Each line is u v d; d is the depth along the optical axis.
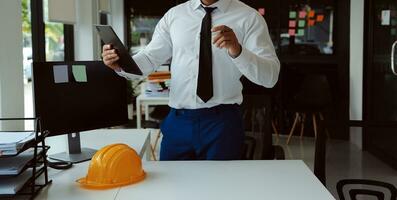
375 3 5.16
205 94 1.91
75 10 4.23
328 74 6.05
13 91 2.48
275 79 1.89
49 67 1.89
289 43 6.24
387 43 4.79
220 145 1.95
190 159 2.03
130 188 1.56
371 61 5.28
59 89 1.92
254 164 1.87
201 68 1.93
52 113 1.89
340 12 5.88
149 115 4.91
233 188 1.56
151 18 6.82
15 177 1.51
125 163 1.61
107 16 6.09
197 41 1.94
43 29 3.91
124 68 1.93
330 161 4.83
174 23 2.03
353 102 5.69
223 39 1.66
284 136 6.23
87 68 2.02
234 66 1.93
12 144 1.42
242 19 1.96
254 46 1.93
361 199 3.22
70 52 4.81
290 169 1.80
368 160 4.87
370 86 5.32
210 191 1.53
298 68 6.19
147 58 2.07
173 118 2.02
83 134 2.57
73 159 1.96
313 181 1.65
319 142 1.95
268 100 2.54
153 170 1.77
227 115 1.95
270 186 1.59
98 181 1.59
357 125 1.93
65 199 1.48
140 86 4.84
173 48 2.04
